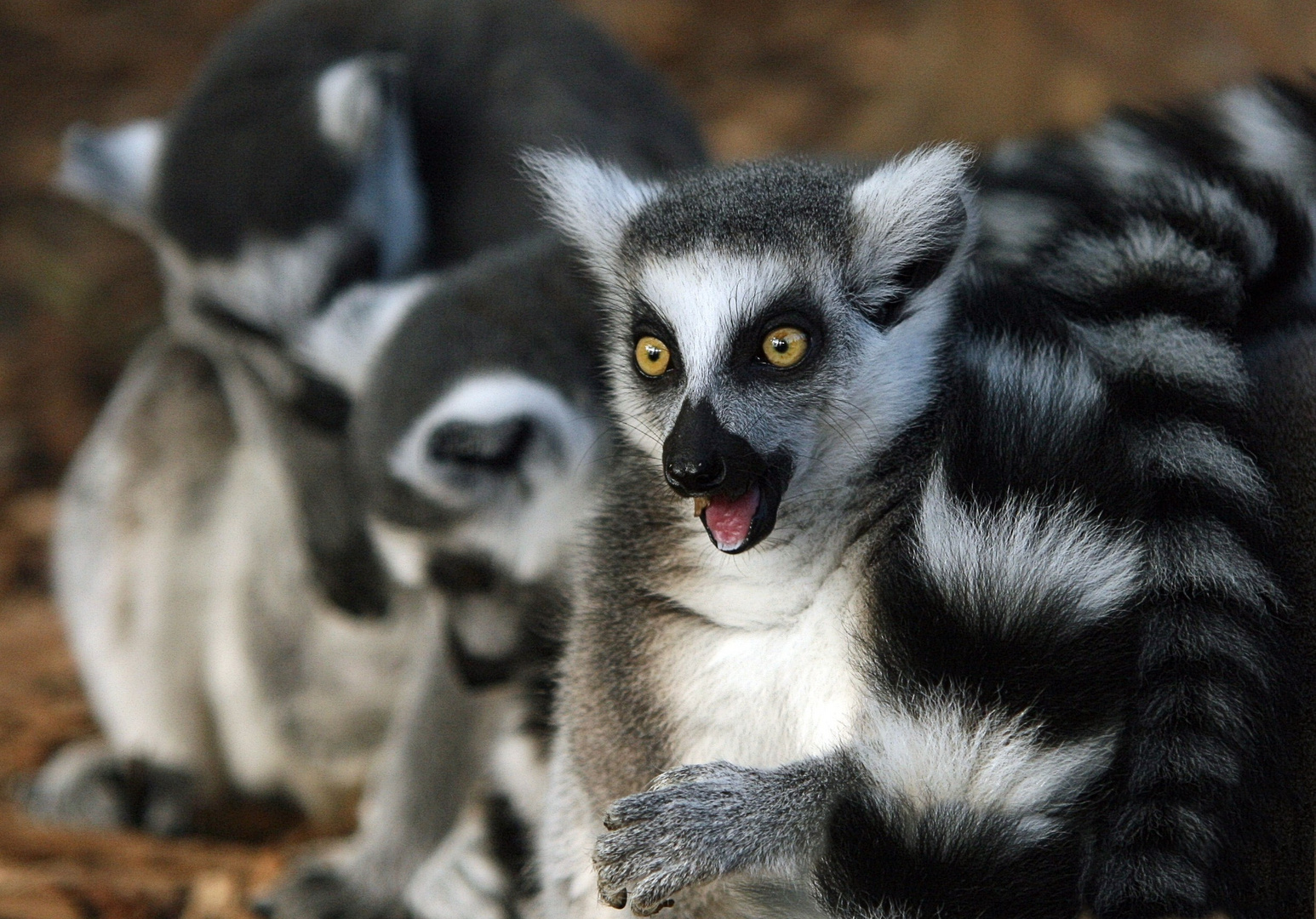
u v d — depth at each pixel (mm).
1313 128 9000
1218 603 7070
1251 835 7031
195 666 13953
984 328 7785
